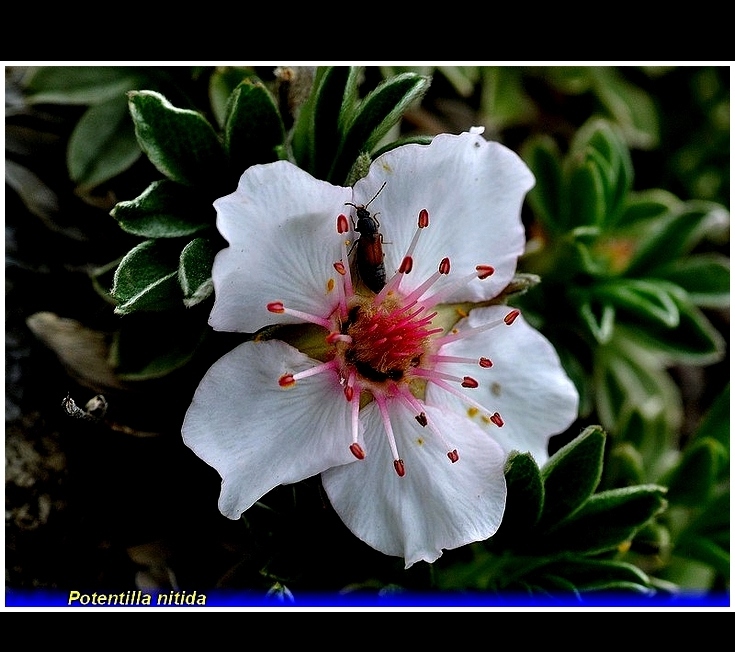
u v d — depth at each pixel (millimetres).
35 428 114
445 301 109
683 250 135
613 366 135
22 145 120
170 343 111
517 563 116
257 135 108
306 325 106
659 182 151
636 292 131
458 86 133
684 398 145
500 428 110
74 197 120
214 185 108
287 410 103
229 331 102
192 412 101
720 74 150
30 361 115
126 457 114
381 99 107
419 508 105
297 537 109
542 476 108
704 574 132
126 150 120
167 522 115
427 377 108
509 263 109
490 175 108
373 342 106
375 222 104
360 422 106
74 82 121
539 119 144
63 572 113
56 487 114
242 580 112
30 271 117
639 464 128
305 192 101
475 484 106
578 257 130
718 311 148
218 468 101
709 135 150
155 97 105
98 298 117
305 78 112
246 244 100
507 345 111
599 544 111
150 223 106
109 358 114
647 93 148
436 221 107
